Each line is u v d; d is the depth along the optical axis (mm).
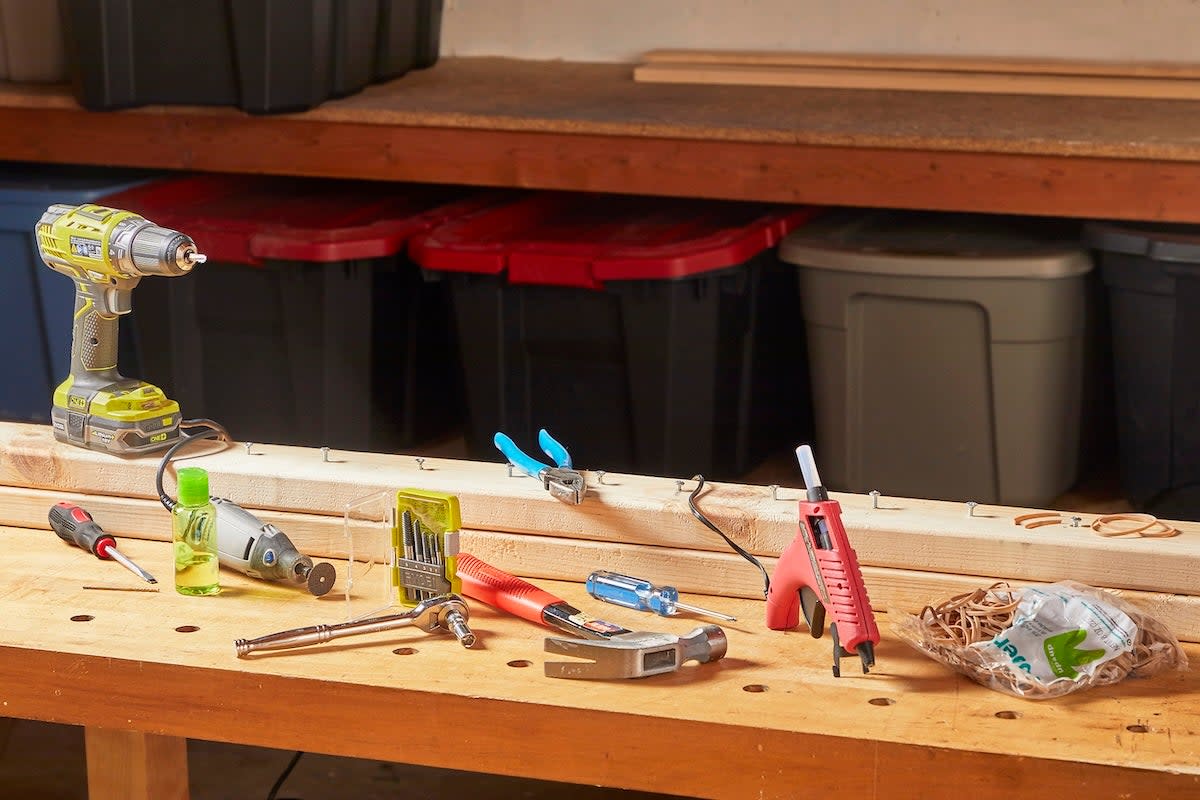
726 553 1476
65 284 2842
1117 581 1384
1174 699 1250
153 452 1657
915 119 2676
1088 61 3379
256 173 3055
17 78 2979
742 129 2561
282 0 2627
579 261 2594
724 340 2705
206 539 1459
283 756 2564
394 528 1455
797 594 1363
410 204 3152
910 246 2650
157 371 2883
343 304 2773
